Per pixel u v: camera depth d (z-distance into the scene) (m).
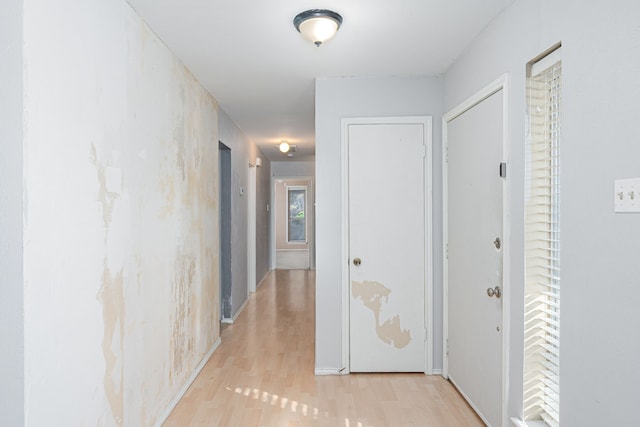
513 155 2.05
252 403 2.74
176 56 2.77
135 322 2.11
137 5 2.05
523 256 1.96
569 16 1.56
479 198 2.48
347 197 3.24
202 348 3.40
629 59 1.26
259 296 6.20
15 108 1.28
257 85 3.43
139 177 2.16
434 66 3.00
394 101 3.23
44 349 1.38
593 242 1.43
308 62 2.90
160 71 2.48
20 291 1.29
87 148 1.64
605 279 1.38
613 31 1.33
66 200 1.50
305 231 12.85
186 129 3.00
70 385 1.53
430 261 3.21
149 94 2.30
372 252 3.24
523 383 1.96
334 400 2.78
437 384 3.04
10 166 1.29
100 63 1.75
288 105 4.11
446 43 2.58
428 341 3.23
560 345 1.64
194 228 3.19
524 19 1.92
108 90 1.82
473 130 2.57
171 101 2.68
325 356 3.25
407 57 2.82
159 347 2.44
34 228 1.33
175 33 2.39
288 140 6.20
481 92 2.41
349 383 3.06
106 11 1.80
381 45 2.61
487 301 2.38
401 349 3.25
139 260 2.15
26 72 1.29
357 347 3.26
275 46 2.61
